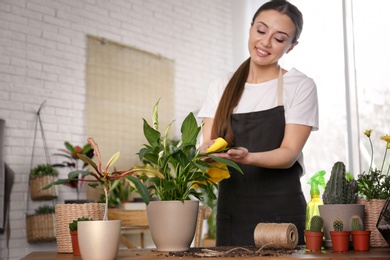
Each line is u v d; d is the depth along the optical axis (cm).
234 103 212
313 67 634
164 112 662
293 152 199
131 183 147
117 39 625
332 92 618
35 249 539
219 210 214
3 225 509
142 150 162
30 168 543
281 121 207
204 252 152
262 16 204
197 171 167
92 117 591
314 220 159
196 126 166
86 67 593
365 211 177
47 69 564
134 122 629
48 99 562
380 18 598
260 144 209
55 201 556
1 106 530
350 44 612
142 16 654
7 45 539
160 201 161
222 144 173
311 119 207
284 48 205
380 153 583
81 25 594
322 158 613
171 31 685
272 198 204
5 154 527
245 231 207
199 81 711
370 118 592
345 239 152
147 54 653
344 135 605
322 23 635
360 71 604
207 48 727
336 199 172
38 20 562
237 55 757
